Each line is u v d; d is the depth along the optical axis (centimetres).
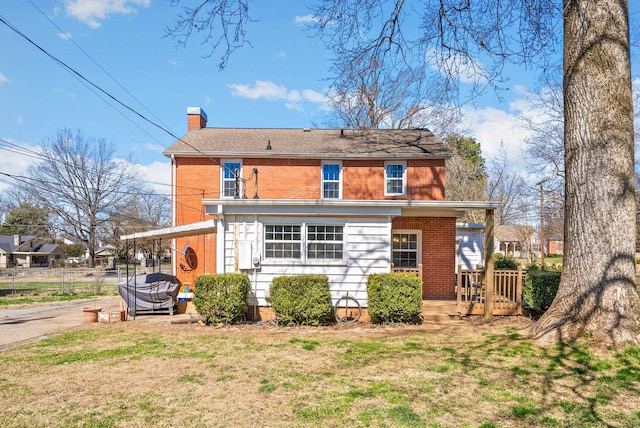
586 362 669
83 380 618
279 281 1062
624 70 779
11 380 621
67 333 999
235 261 1138
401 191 1667
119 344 863
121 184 5025
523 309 1164
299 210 1129
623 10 788
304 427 452
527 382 591
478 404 514
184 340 895
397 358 724
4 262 6369
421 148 1698
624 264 754
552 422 462
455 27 1056
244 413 491
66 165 4775
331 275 1131
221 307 1055
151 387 584
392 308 1037
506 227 5253
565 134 839
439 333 937
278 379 616
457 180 3641
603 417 475
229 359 732
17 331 1075
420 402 520
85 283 3212
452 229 1495
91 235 4991
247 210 1134
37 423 465
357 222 1140
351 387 577
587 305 767
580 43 803
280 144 1784
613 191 765
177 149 1678
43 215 5172
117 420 473
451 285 1480
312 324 1056
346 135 1922
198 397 543
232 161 1700
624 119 773
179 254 1639
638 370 627
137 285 1288
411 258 1505
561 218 2972
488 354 737
